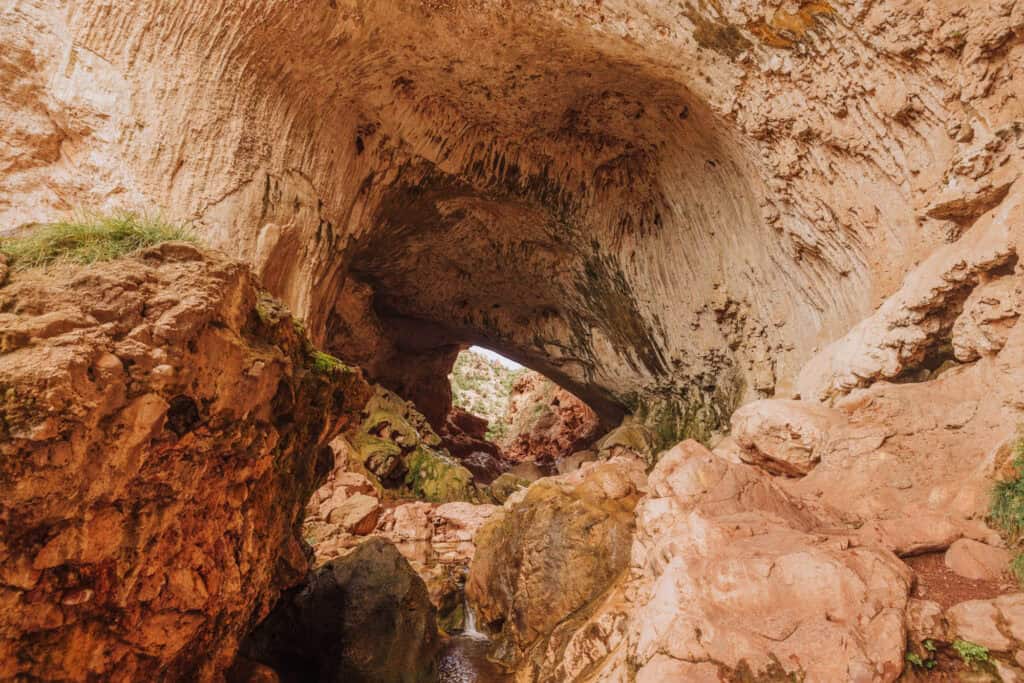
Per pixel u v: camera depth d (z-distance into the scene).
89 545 2.80
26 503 2.52
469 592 8.08
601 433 21.06
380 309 16.22
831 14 7.35
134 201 7.84
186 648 3.60
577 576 6.05
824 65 7.69
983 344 5.00
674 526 4.23
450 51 9.52
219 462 3.54
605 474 6.82
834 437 5.29
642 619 3.84
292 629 5.82
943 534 4.04
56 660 2.80
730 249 10.70
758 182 9.26
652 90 9.76
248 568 3.97
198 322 3.12
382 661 5.67
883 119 7.28
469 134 11.12
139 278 3.04
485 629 7.48
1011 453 4.18
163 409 2.93
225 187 8.46
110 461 2.79
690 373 12.39
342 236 10.45
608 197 12.09
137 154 7.95
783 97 8.23
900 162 7.24
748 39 8.19
